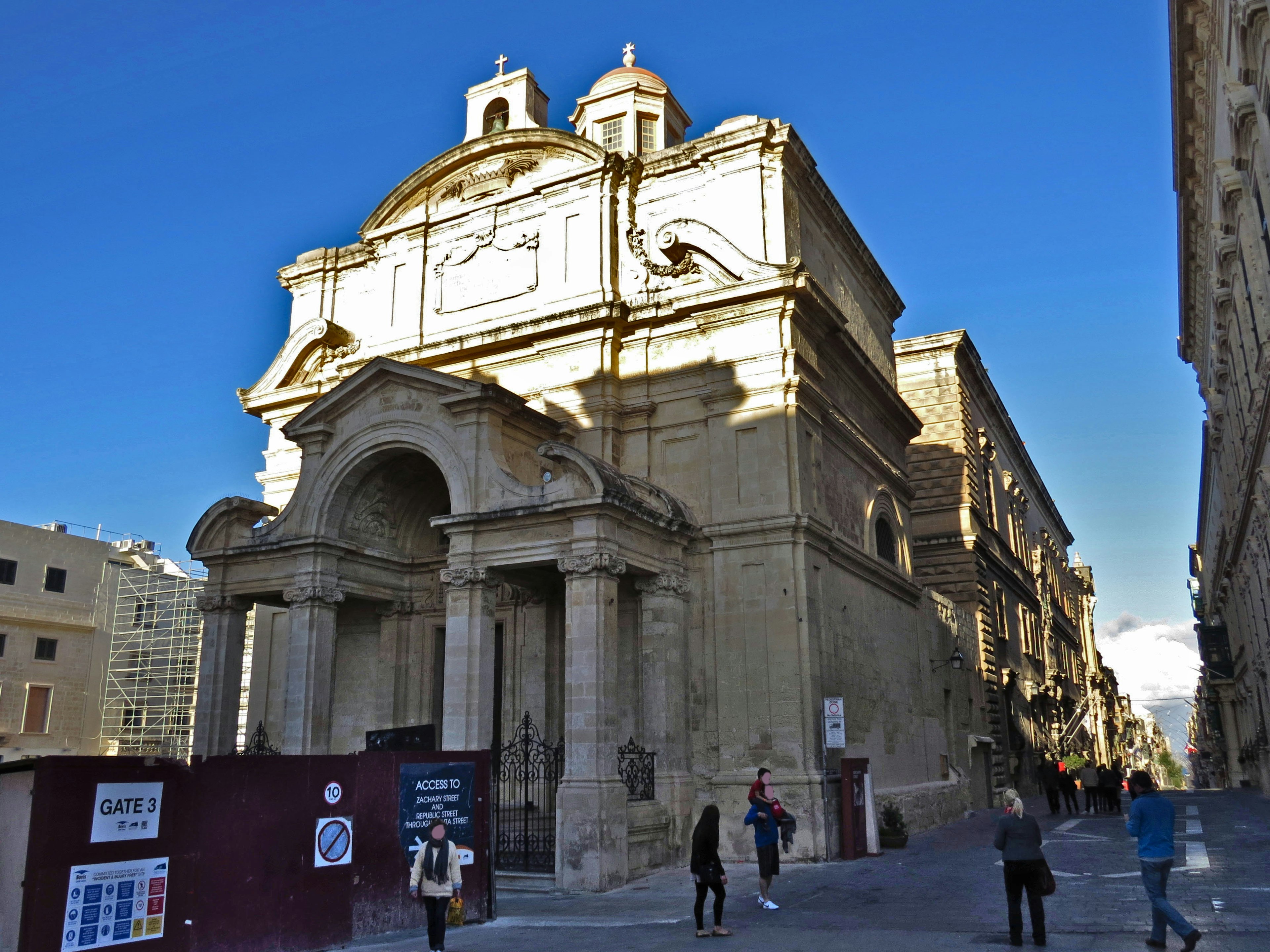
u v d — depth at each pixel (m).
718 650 21.09
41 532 46.16
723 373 22.28
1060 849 19.95
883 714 25.08
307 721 21.42
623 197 25.11
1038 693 47.38
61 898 9.48
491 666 20.08
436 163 27.48
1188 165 24.86
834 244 27.52
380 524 24.31
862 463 26.36
